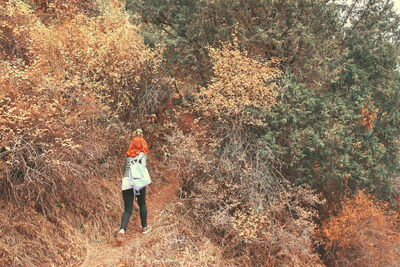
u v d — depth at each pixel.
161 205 5.88
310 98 7.21
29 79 4.51
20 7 6.43
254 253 5.72
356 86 8.34
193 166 5.84
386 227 8.47
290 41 7.72
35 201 4.23
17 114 4.08
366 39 8.82
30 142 4.04
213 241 5.50
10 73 4.45
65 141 4.34
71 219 4.49
